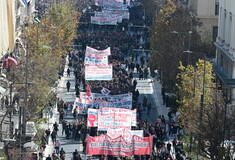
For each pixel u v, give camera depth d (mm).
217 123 121375
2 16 137250
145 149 135500
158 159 137375
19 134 125125
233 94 189625
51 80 165000
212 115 129375
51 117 173250
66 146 154875
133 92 196625
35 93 148875
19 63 150625
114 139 134500
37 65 155250
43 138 146000
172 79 198875
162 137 158125
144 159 140375
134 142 135000
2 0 136875
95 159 144375
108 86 198375
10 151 118688
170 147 149375
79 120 164500
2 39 137875
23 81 146250
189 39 188625
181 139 149500
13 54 181875
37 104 150625
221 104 137500
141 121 164500
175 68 198875
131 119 146250
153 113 186750
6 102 149375
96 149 134375
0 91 136875
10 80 147000
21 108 135250
